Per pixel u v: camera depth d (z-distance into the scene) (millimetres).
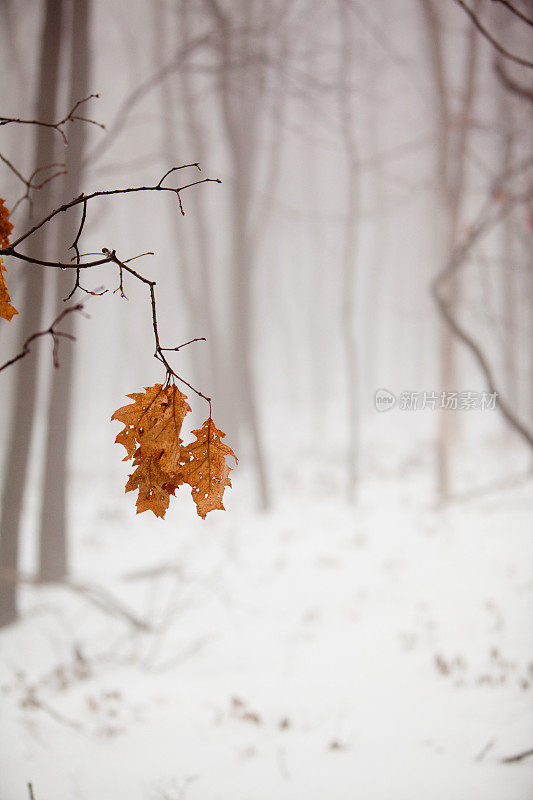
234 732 4551
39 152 6859
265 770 3959
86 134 7262
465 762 3865
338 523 11453
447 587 7594
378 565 8781
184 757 4195
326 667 5734
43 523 8531
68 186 6992
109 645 6758
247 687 5430
